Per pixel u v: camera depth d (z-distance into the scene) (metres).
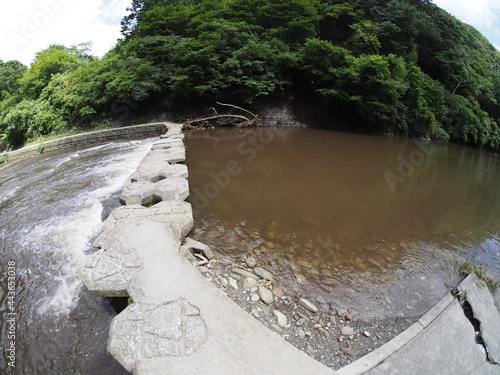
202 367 1.88
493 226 4.73
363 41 13.70
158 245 3.20
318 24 15.09
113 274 2.76
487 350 2.60
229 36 13.48
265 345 2.10
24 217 4.87
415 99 13.41
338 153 8.91
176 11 15.98
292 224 4.36
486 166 10.29
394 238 4.09
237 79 12.93
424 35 16.64
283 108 13.97
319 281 3.12
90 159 8.45
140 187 4.95
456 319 2.67
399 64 12.45
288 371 1.92
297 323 2.56
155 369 1.86
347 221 4.54
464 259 3.66
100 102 13.67
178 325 2.19
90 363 2.34
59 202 5.31
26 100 19.05
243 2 15.39
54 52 22.48
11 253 3.93
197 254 3.46
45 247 3.90
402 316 2.69
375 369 2.13
